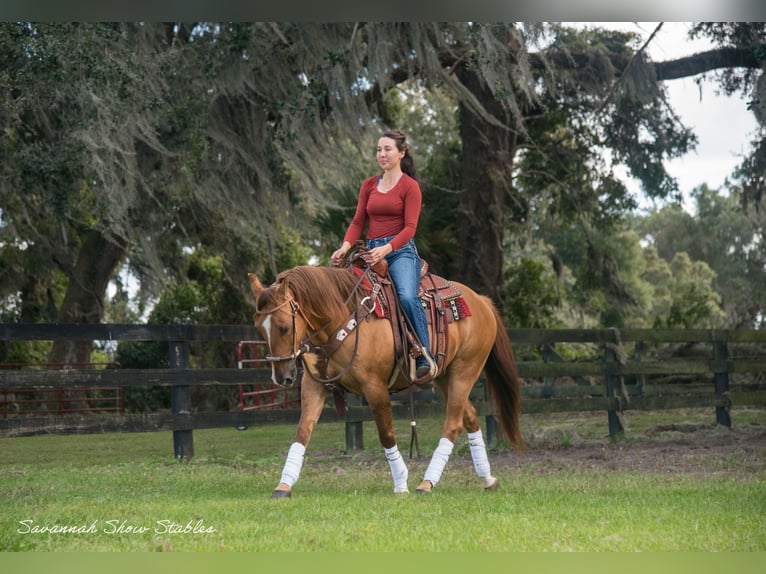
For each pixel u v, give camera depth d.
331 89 14.54
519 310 22.78
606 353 11.69
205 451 10.77
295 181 17.52
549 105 20.44
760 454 9.21
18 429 8.61
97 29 12.78
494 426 10.58
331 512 5.20
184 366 9.56
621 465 8.62
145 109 13.19
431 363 6.22
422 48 15.22
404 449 10.55
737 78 18.02
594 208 22.38
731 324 29.50
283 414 9.93
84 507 5.55
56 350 19.89
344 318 5.97
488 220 18.97
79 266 19.56
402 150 6.42
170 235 18.31
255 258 21.34
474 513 5.20
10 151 14.12
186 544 4.23
